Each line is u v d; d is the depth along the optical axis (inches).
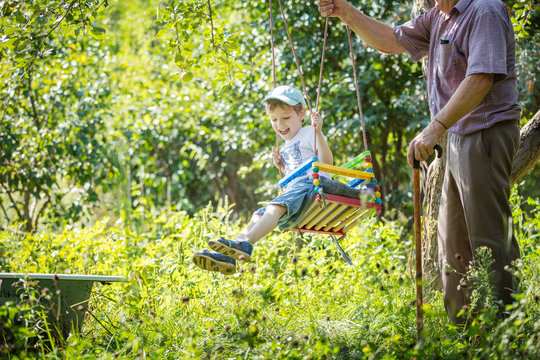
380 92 314.2
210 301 154.4
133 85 390.0
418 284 105.5
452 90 120.6
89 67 342.3
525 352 94.8
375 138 323.0
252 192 435.5
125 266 180.1
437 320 125.0
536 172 276.2
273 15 294.2
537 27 245.6
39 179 293.9
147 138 342.3
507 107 116.0
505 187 116.2
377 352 101.6
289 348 108.3
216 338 123.8
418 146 113.0
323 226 139.6
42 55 150.8
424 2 177.8
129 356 111.0
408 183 324.2
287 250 212.4
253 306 144.1
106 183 321.4
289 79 292.4
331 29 302.4
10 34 145.5
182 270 159.9
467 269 125.0
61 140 300.7
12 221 278.1
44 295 119.8
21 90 281.4
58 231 305.9
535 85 250.7
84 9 147.6
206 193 445.4
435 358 101.1
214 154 429.7
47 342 125.8
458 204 124.8
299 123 151.3
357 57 296.8
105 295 151.6
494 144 115.3
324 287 166.7
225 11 339.6
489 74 111.3
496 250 115.0
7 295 123.3
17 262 199.8
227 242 115.8
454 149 120.9
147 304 145.3
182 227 222.7
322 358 108.6
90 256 208.8
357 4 280.1
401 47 141.5
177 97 331.6
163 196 409.7
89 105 309.6
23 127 294.8
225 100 311.6
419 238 111.0
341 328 136.5
